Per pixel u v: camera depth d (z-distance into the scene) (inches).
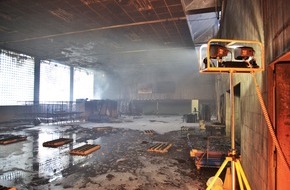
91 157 233.3
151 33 437.1
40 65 682.8
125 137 358.6
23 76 600.4
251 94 130.0
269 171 93.0
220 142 285.6
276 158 91.2
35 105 633.0
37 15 347.6
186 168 193.5
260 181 107.7
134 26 398.3
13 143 311.1
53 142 298.7
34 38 466.0
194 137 345.1
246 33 145.7
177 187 152.0
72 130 440.5
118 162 213.5
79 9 327.3
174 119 707.4
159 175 175.9
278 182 90.2
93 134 389.7
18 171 187.6
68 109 771.4
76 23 382.6
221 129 358.3
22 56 598.9
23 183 160.7
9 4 308.8
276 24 83.4
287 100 89.4
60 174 179.8
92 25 391.9
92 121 633.0
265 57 98.0
